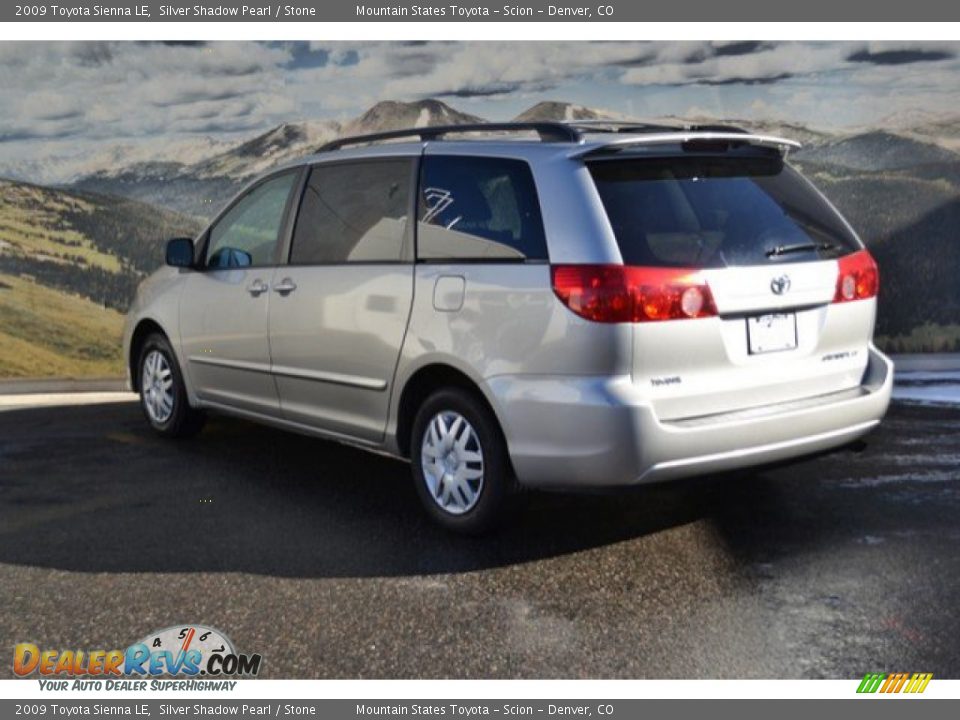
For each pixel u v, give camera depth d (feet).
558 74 29.22
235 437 23.50
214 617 14.16
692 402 15.12
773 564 15.58
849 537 16.57
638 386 14.78
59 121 29.40
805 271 15.97
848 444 16.87
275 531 17.33
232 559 16.14
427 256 16.96
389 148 18.22
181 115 29.78
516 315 15.46
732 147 16.44
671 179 15.70
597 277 14.71
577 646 13.23
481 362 15.88
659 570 15.44
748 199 16.07
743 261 15.44
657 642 13.29
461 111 29.55
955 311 28.81
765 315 15.66
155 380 23.34
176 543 16.84
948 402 25.32
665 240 15.11
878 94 28.55
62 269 29.48
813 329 16.21
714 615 13.97
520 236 15.66
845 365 16.72
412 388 17.42
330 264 18.69
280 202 20.17
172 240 21.33
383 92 29.63
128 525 17.72
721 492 18.83
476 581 15.17
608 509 18.07
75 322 29.68
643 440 14.69
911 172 28.66
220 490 19.58
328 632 13.70
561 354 14.99
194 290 21.84
